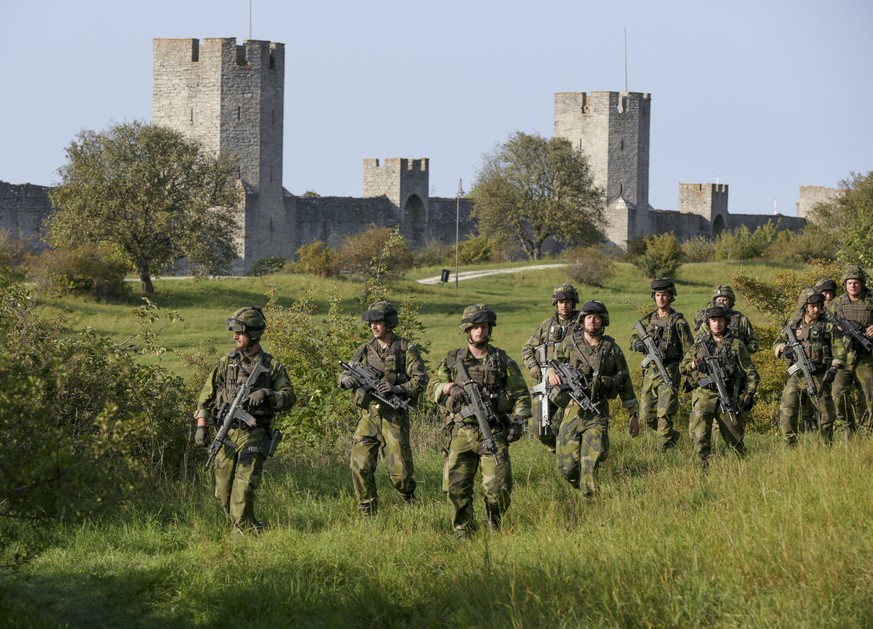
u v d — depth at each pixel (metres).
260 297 176.38
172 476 37.59
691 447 43.16
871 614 20.08
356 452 32.16
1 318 35.09
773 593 21.22
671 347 42.69
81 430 35.47
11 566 25.30
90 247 159.50
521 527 29.12
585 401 31.66
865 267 61.47
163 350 41.84
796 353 40.78
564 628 20.84
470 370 29.42
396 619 23.64
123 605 24.95
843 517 25.95
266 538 28.61
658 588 22.20
